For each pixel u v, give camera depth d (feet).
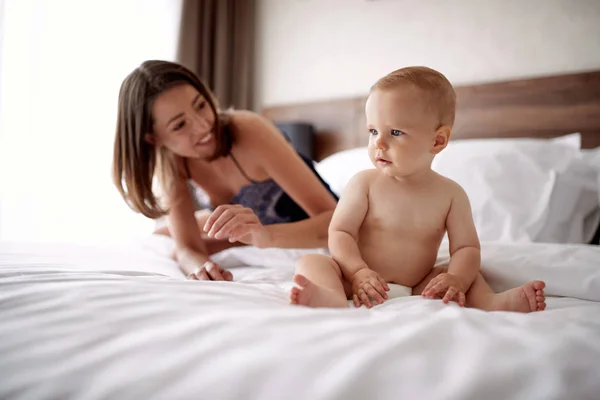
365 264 2.67
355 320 1.78
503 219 5.17
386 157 2.70
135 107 3.83
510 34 7.05
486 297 2.58
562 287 2.83
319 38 9.14
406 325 1.72
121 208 7.82
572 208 5.26
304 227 3.86
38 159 6.99
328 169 7.16
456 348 1.51
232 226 3.02
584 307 2.35
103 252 3.97
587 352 1.51
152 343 1.53
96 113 7.64
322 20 9.08
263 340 1.53
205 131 3.96
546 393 1.27
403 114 2.60
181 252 4.17
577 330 1.73
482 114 7.16
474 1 7.33
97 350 1.52
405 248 2.85
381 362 1.38
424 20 7.80
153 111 3.80
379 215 2.88
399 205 2.85
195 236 4.41
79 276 2.34
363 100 8.32
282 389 1.30
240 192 4.89
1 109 6.61
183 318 1.75
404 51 8.03
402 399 1.26
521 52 6.97
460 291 2.41
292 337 1.55
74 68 7.40
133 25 8.19
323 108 8.89
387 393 1.28
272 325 1.66
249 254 4.43
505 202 5.24
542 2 6.78
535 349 1.49
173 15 8.84
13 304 1.83
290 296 2.15
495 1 7.15
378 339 1.56
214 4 9.75
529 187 5.33
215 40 9.71
